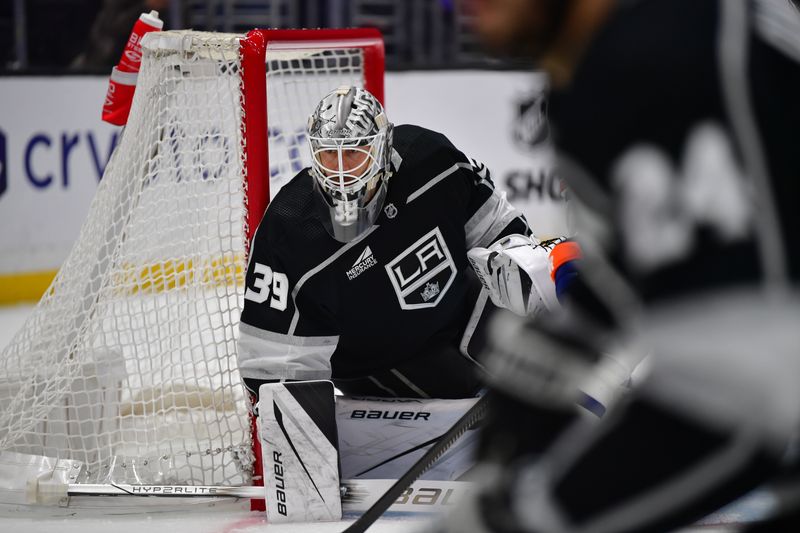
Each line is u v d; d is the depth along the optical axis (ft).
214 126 35.63
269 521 31.83
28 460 34.71
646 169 11.17
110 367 36.55
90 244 37.06
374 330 33.24
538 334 13.26
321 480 31.81
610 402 18.65
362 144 30.48
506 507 12.05
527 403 13.07
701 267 10.92
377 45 40.27
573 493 11.57
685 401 11.13
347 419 34.27
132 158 35.94
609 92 11.40
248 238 35.06
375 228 32.42
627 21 11.50
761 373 10.85
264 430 31.58
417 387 35.29
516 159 76.48
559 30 11.77
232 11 83.20
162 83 35.55
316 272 32.07
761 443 11.02
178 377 36.37
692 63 11.04
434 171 33.19
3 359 38.14
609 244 12.04
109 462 35.91
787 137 10.97
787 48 11.43
